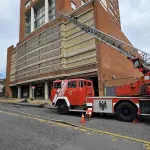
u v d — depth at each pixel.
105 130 6.89
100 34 13.15
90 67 22.47
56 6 32.38
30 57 35.03
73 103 10.97
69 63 25.69
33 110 14.33
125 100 9.05
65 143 5.30
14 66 43.75
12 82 44.00
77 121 8.84
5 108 16.08
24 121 9.02
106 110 9.50
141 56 10.83
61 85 11.74
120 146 5.00
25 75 36.38
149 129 7.04
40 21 39.81
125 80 30.33
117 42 12.00
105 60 22.94
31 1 41.75
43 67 30.42
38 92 35.19
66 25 27.42
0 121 9.10
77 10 25.86
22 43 39.16
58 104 11.75
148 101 8.34
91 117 10.12
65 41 27.06
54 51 28.23
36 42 33.50
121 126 7.62
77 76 24.00
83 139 5.71
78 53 24.48
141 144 5.15
